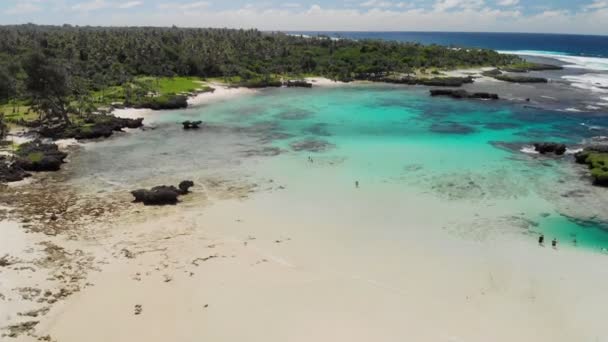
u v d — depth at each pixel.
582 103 124.62
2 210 50.47
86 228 46.56
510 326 32.66
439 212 51.50
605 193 57.44
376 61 186.88
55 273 38.00
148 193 53.38
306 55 198.12
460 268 40.00
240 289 36.50
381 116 106.06
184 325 32.25
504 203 54.34
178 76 156.75
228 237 45.03
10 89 98.19
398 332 31.86
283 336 31.38
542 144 75.69
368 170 65.56
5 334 30.69
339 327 32.31
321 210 51.62
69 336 30.84
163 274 38.28
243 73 163.50
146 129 90.69
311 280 37.91
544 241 45.25
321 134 87.44
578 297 36.09
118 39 187.00
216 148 77.00
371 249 43.09
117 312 33.41
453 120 102.25
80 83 119.88
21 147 72.44
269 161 69.56
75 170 64.88
